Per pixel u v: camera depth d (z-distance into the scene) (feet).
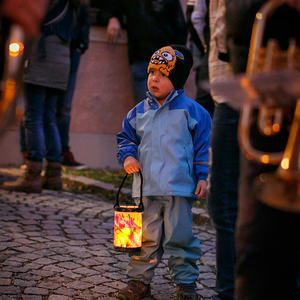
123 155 10.59
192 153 10.48
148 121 10.57
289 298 5.67
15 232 14.57
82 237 14.75
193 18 15.15
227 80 4.47
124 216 10.21
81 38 21.56
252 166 5.81
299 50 4.88
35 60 18.88
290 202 4.20
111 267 12.34
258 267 5.64
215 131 9.26
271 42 4.92
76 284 11.03
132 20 23.53
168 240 10.28
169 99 10.54
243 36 6.52
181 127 10.42
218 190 9.30
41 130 20.15
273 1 5.25
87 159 28.40
